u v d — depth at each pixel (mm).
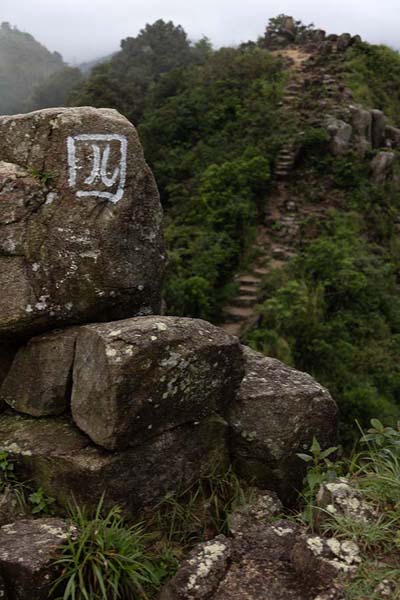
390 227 11984
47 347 2945
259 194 12055
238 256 10648
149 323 2723
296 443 3082
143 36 32250
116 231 2977
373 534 2268
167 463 2791
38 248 2908
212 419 2955
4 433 2914
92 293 2967
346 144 12781
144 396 2572
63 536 2387
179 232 11219
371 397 8023
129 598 2371
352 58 16516
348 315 9461
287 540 2518
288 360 8078
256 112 14250
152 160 14758
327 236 10961
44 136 2998
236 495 2943
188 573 2324
